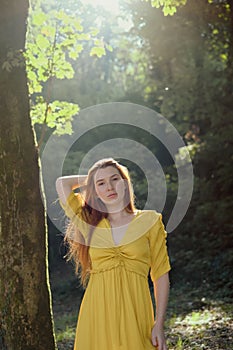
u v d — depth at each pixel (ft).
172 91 72.13
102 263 16.25
